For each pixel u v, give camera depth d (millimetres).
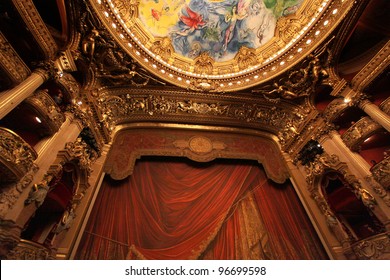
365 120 7637
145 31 10164
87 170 7574
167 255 7414
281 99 11227
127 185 9172
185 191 9531
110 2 8289
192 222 8547
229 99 11297
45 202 6770
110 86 10000
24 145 5176
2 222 4473
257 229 8648
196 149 10891
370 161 7758
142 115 11328
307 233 8562
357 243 6875
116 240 7484
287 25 10078
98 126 9070
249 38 11273
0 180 4984
